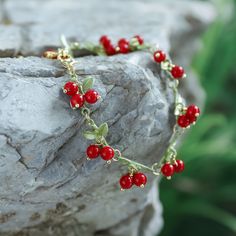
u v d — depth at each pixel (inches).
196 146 19.3
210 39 20.0
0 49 12.5
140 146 11.4
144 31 14.8
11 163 10.1
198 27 18.6
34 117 10.2
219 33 21.0
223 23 20.7
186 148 18.8
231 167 21.1
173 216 19.7
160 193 19.3
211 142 19.9
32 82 10.6
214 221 21.1
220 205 21.3
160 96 11.5
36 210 11.4
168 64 12.1
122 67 11.0
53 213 11.8
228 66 22.0
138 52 12.6
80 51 13.0
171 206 19.5
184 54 18.7
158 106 11.3
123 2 17.6
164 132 11.5
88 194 11.6
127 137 11.1
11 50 12.7
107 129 10.6
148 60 12.3
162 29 15.1
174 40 17.8
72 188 11.2
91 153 10.5
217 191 20.5
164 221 19.6
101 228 13.0
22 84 10.5
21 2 16.4
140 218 13.6
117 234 13.3
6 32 13.7
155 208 14.3
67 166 10.8
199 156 19.6
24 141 10.0
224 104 23.5
